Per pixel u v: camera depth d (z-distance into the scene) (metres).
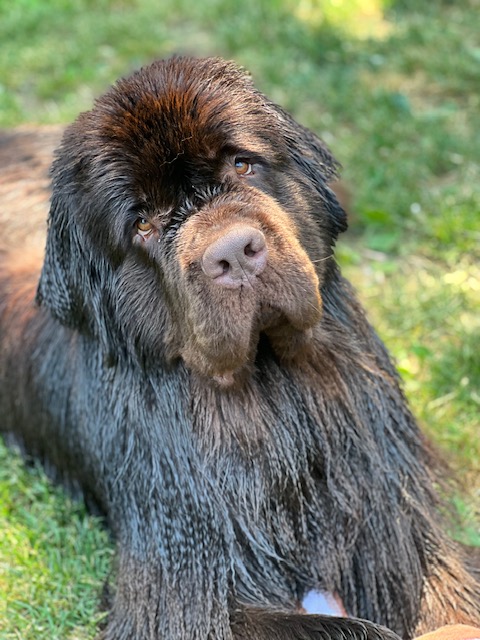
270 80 2.23
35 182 1.62
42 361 1.38
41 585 1.28
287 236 1.03
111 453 1.19
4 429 1.52
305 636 1.06
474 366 1.50
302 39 2.36
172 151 1.04
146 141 1.05
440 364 1.52
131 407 1.15
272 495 1.13
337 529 1.16
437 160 1.90
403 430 1.21
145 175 1.05
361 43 2.33
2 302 1.47
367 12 2.51
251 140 1.08
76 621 1.25
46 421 1.39
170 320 1.08
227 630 1.10
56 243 1.14
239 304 1.01
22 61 2.47
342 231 1.20
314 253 1.12
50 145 1.69
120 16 2.62
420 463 1.24
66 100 2.28
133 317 1.10
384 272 1.72
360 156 1.92
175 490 1.13
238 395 1.11
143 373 1.13
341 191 1.81
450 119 2.01
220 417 1.11
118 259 1.09
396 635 1.08
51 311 1.19
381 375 1.19
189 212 1.05
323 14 2.45
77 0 2.73
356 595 1.18
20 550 1.33
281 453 1.12
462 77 2.15
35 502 1.41
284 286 1.02
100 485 1.30
